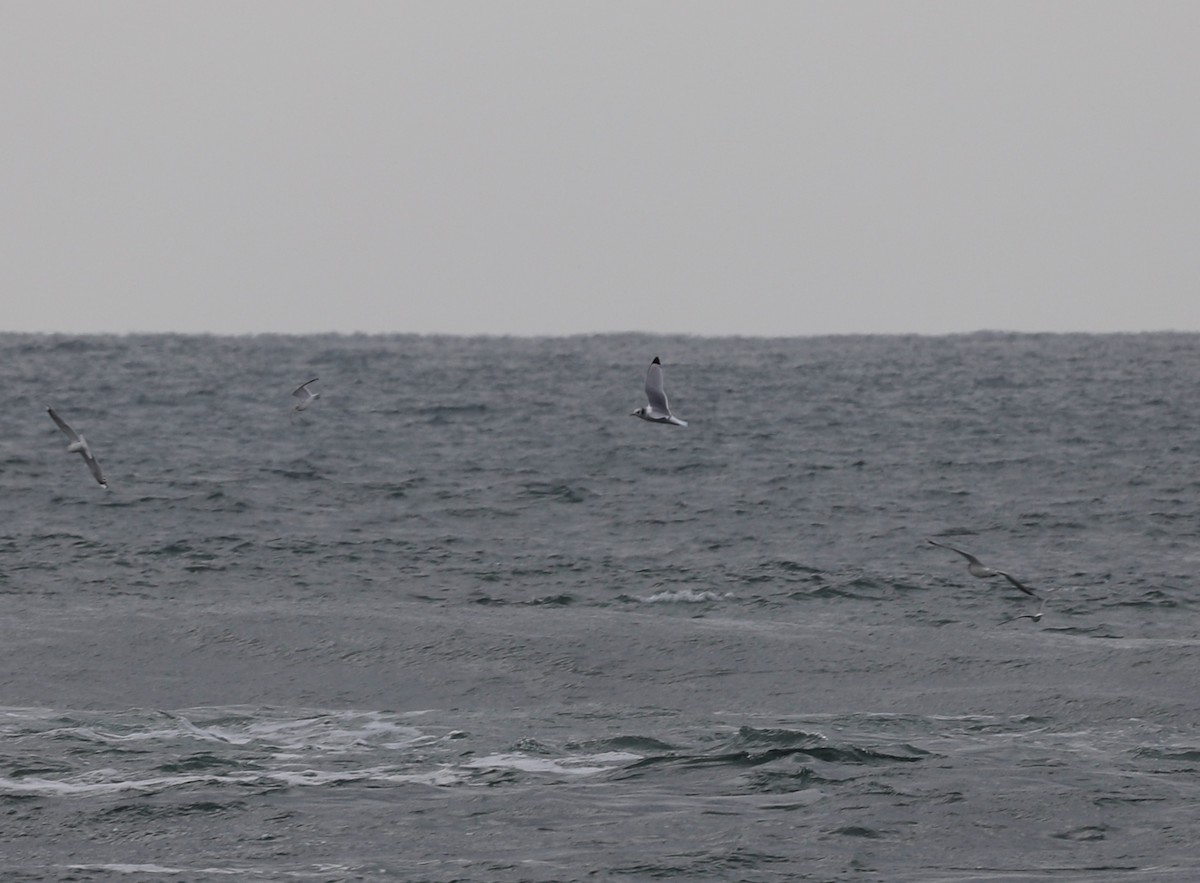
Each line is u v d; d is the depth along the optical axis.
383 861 67.88
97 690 98.88
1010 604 125.88
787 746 84.19
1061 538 159.50
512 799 75.88
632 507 179.62
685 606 124.25
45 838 71.19
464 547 152.50
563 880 65.44
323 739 88.31
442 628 111.06
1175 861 67.25
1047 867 66.75
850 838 69.94
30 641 107.94
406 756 84.62
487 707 95.50
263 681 100.75
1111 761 82.00
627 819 72.88
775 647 107.12
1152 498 185.12
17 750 85.19
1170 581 135.75
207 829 71.94
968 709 93.75
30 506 172.62
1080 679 99.62
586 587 132.00
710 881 65.31
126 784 78.88
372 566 141.62
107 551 146.50
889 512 176.38
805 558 147.25
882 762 81.62
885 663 103.69
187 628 110.81
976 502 183.38
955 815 72.69
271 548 149.88
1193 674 100.12
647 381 86.50
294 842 70.44
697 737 87.44
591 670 102.50
